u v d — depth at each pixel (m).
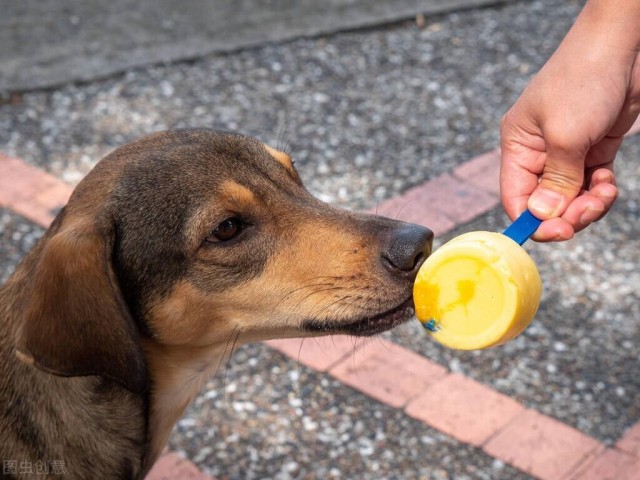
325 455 0.77
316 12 1.43
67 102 1.18
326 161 1.10
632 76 0.57
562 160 0.56
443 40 1.38
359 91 1.24
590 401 0.82
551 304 0.92
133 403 0.57
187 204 0.56
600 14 0.56
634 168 1.11
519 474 0.75
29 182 1.03
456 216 1.01
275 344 0.86
